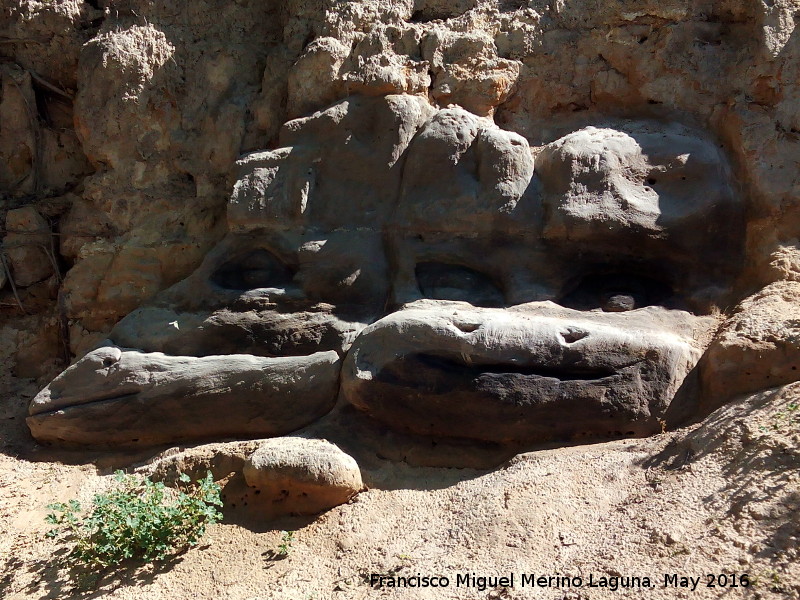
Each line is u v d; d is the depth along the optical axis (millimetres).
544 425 5328
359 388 5520
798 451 4430
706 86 6223
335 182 6285
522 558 4477
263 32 7203
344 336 5938
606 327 5434
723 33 6332
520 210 5875
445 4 6805
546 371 5320
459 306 5773
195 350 6105
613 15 6512
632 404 5258
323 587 4625
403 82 6340
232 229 6320
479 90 6457
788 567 3914
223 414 5910
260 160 6379
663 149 5961
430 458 5477
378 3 6762
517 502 4812
